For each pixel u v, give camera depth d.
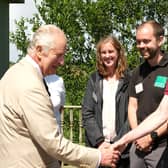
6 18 10.39
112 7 14.25
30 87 3.46
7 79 3.57
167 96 4.32
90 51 13.84
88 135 5.08
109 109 5.08
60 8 13.89
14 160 3.52
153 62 4.70
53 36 3.54
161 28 4.68
